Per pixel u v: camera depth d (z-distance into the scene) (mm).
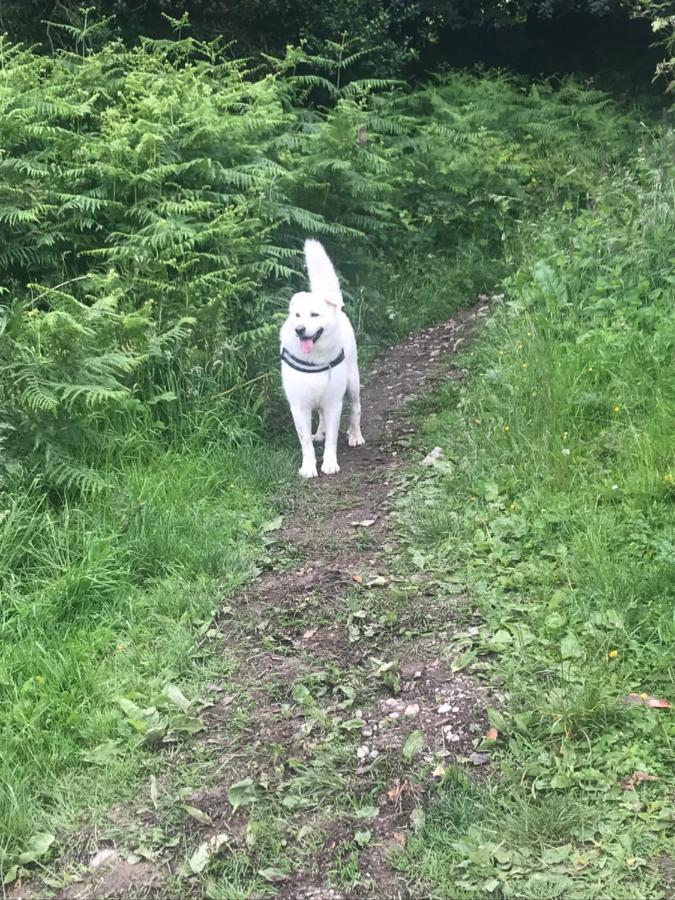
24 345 4891
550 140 9828
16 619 4098
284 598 4371
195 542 4633
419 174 8484
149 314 5539
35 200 6105
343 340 5473
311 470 5289
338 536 4750
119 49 9227
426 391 6156
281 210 6852
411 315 7355
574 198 8391
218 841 3416
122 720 3791
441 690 3865
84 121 7148
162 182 6547
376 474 5266
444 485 4965
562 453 4809
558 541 4441
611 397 5137
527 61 13797
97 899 3258
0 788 3521
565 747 3600
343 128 7328
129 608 4266
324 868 3361
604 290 5938
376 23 11109
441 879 3268
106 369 4980
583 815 3418
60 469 4699
